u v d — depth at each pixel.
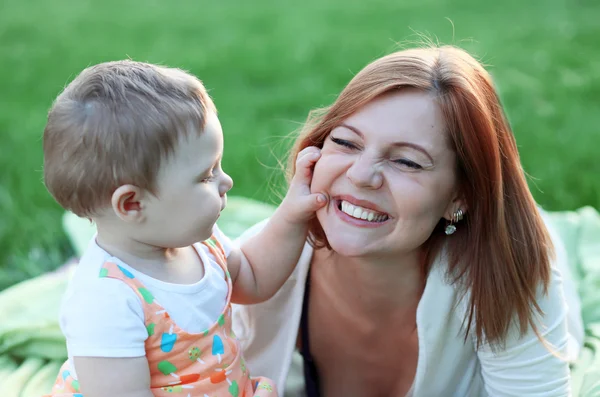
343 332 2.33
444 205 1.94
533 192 4.33
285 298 2.28
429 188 1.87
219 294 1.92
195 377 1.82
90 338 1.70
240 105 5.70
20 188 4.36
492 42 7.04
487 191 1.95
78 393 1.84
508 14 8.05
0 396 2.47
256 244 2.16
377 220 1.93
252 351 2.38
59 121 1.72
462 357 2.23
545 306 2.14
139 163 1.68
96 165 1.69
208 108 1.80
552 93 5.81
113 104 1.70
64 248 3.85
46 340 2.73
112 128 1.68
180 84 1.78
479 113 1.87
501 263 2.02
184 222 1.78
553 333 2.16
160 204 1.74
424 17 8.06
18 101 5.77
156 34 7.62
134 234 1.78
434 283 2.09
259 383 2.05
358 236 1.93
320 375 2.47
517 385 2.21
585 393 2.41
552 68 6.34
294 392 2.52
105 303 1.71
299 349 2.45
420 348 2.15
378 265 2.09
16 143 4.98
